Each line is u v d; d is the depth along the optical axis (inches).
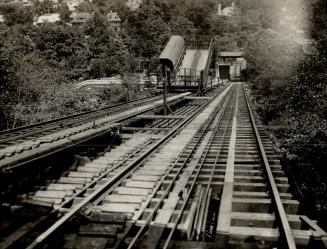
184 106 1197.7
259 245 224.8
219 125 743.7
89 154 474.0
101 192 304.0
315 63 697.0
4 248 207.5
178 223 253.0
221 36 6058.1
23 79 960.3
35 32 2888.8
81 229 235.6
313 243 229.6
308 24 749.9
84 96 1185.4
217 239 230.8
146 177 355.6
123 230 240.5
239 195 318.7
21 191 313.7
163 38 4015.8
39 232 234.8
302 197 417.1
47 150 370.6
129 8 7101.4
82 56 2568.9
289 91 820.0
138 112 784.9
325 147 556.4
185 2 5984.3
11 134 553.0
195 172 382.0
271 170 398.6
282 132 722.2
